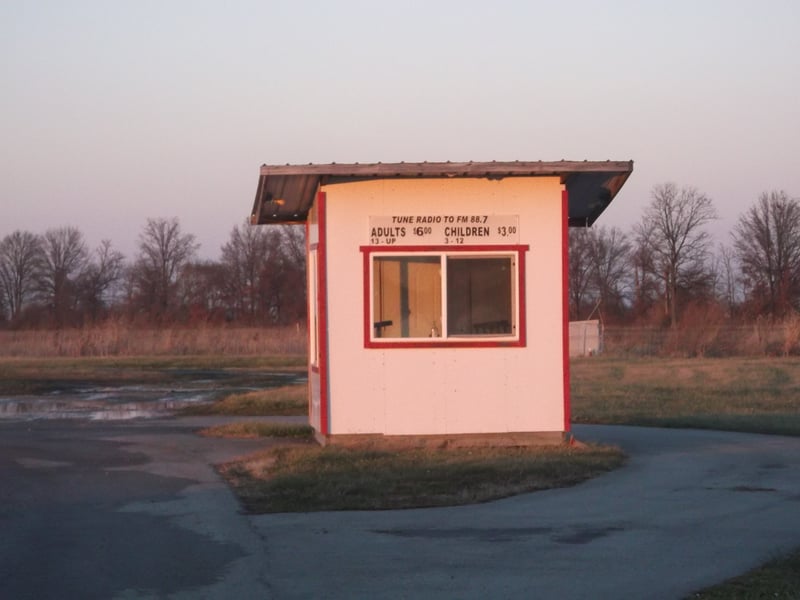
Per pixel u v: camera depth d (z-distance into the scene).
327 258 14.04
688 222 63.12
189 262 71.94
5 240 76.38
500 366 14.16
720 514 9.98
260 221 16.44
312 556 8.28
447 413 14.09
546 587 7.39
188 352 41.28
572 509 10.22
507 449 13.77
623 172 13.81
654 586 7.40
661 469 12.87
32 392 26.19
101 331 42.16
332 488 11.09
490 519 9.72
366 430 14.06
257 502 10.59
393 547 8.59
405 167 13.57
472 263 14.22
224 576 7.68
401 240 14.06
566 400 14.21
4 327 56.12
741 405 21.94
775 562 8.02
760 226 63.00
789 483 11.84
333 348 14.05
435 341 14.09
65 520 9.73
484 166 13.61
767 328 42.94
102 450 14.58
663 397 23.61
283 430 16.28
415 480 11.56
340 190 14.04
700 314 44.16
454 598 7.12
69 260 77.00
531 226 14.19
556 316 14.20
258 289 69.19
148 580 7.57
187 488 11.46
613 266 69.50
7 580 7.57
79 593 7.22
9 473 12.55
